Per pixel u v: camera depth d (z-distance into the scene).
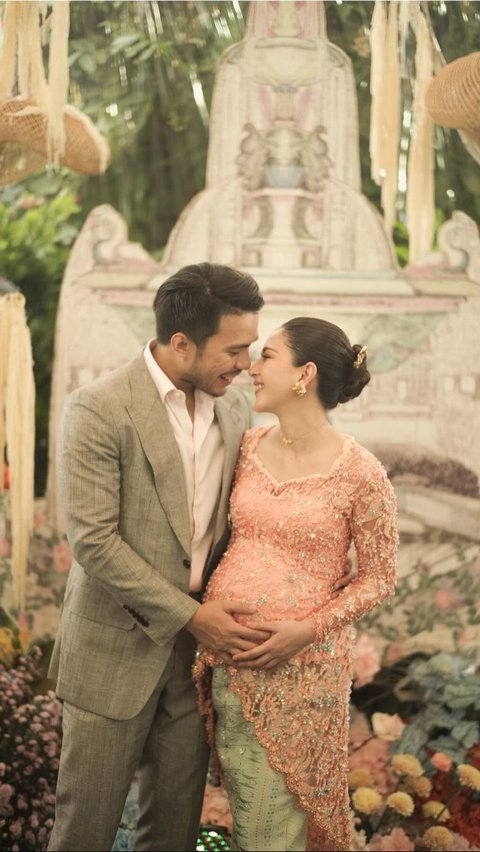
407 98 2.89
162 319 2.14
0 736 2.78
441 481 2.92
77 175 2.89
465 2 2.87
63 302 2.90
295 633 2.01
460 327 2.92
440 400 2.92
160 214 2.91
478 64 2.80
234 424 2.31
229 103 2.88
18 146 2.86
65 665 2.18
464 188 2.91
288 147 2.89
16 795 2.75
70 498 2.07
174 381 2.19
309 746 2.07
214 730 2.25
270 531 2.10
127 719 2.13
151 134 2.89
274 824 2.08
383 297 2.91
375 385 2.91
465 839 2.74
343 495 2.06
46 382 2.89
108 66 2.88
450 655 2.90
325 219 2.91
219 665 2.13
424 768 2.80
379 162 2.89
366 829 2.77
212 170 2.90
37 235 2.89
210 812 2.82
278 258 2.92
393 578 2.12
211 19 2.87
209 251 2.91
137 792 2.79
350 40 2.88
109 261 2.90
